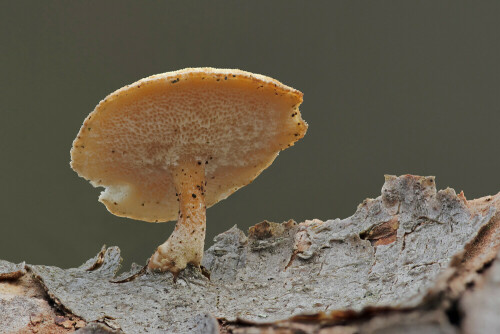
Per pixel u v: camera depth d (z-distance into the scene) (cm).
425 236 24
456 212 24
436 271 23
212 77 24
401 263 24
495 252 22
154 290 24
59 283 24
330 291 24
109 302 24
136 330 23
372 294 23
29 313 23
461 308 22
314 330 22
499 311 22
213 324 23
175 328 23
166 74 24
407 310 22
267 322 23
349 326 22
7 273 24
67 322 23
